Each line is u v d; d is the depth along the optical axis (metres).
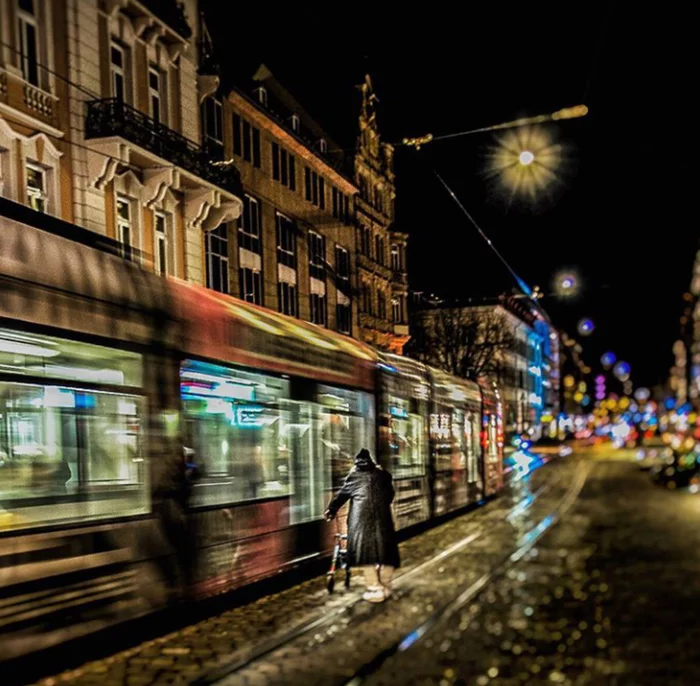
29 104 17.83
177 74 23.39
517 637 8.12
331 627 8.60
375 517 10.10
